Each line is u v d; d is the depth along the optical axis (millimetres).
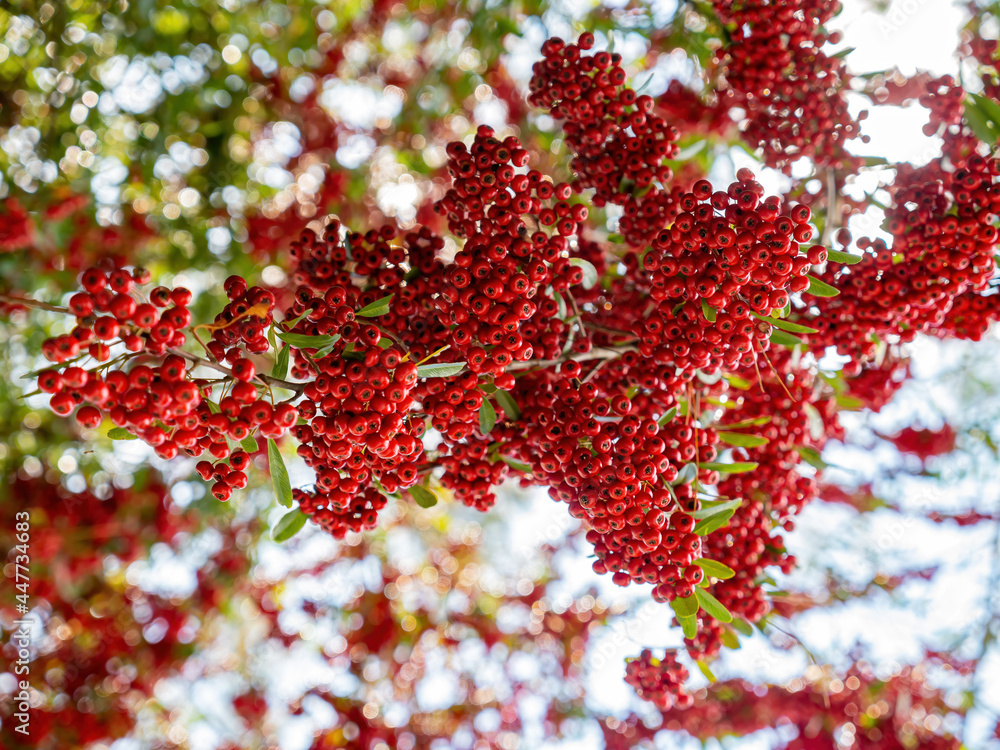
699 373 4367
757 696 8648
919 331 4562
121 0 6848
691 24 6797
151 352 2875
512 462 3979
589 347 4172
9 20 6754
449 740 9828
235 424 3033
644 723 8984
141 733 9250
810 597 9000
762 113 5184
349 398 3156
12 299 2732
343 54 8672
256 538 9062
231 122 7852
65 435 7961
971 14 5316
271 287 8023
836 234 4961
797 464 5008
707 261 3449
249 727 9586
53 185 6887
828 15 4840
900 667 8703
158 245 7793
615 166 4617
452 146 3785
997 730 8289
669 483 3730
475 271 3430
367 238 4246
